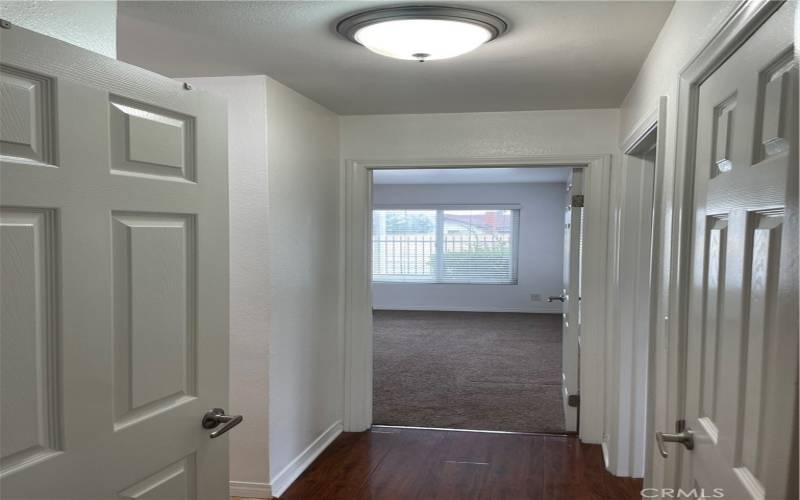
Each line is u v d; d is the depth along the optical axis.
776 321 1.00
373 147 4.02
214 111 1.66
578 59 2.68
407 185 10.41
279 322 3.19
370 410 4.22
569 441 3.95
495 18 2.14
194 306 1.61
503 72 2.92
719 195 1.35
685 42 1.77
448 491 3.19
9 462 1.17
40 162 1.21
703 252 1.48
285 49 2.57
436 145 3.94
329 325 3.94
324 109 3.79
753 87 1.15
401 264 10.55
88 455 1.32
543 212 10.09
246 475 3.13
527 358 6.59
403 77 3.04
